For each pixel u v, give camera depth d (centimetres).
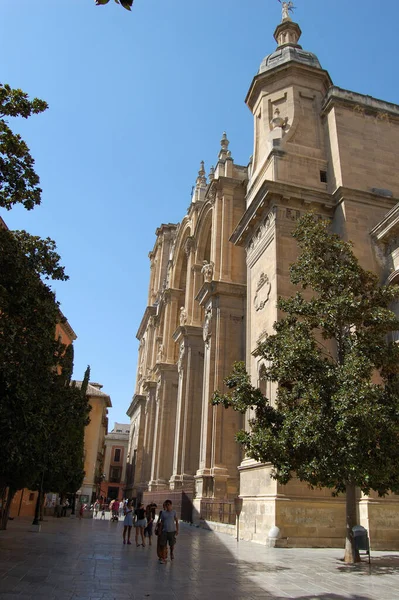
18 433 1481
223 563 1414
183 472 4003
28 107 1293
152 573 1213
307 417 1392
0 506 2470
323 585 1082
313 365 1488
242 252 3688
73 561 1397
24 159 1326
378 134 2731
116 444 11838
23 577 1092
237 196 3881
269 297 2430
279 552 1712
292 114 2812
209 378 3338
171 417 5334
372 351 1505
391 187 2622
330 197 2531
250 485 2278
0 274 1425
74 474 3756
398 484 1378
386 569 1320
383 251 2384
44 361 1614
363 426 1311
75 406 2133
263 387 2389
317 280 1639
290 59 2961
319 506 1959
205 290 3634
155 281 7669
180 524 3334
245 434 1573
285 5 3397
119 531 2798
